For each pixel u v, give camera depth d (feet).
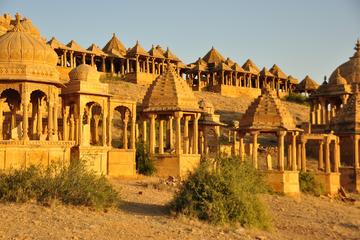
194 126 127.03
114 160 109.19
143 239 57.98
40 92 98.73
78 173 71.72
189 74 290.15
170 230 63.67
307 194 126.00
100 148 105.60
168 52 279.08
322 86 208.85
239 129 123.85
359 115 155.84
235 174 79.00
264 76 306.55
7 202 66.08
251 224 74.84
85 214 65.05
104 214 67.10
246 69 303.48
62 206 66.85
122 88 221.46
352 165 162.61
